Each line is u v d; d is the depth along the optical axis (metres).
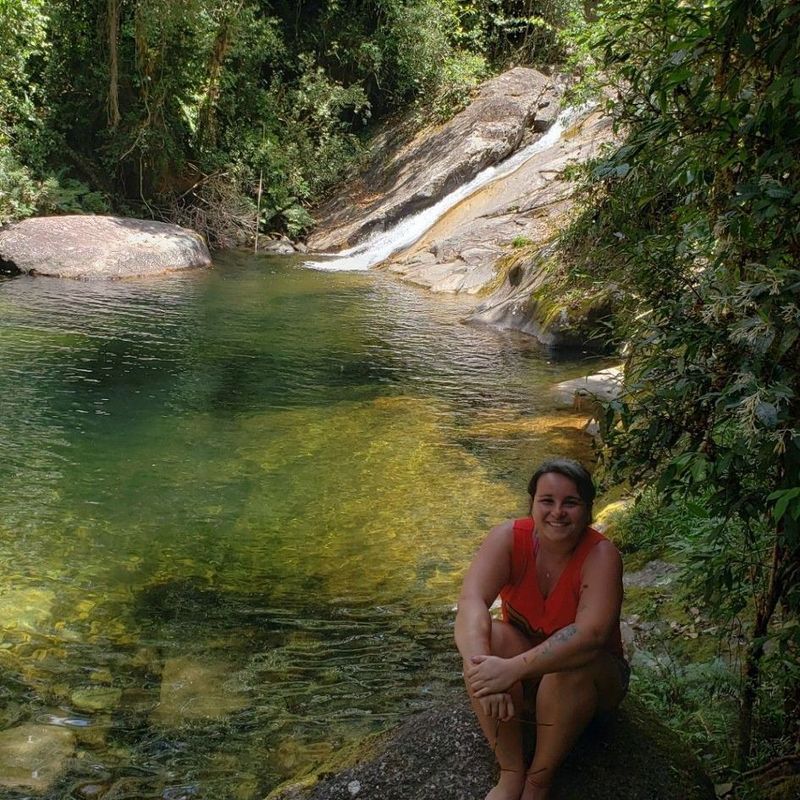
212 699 4.19
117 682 4.30
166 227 19.03
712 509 3.01
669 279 3.66
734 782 3.23
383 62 24.53
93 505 6.50
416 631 4.91
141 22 20.44
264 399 9.40
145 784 3.59
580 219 7.47
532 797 2.87
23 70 19.95
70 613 4.93
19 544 5.78
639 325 4.02
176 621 4.91
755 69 3.05
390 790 3.02
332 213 23.14
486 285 16.22
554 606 3.04
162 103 21.20
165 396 9.31
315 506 6.66
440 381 10.41
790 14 2.58
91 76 21.23
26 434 7.93
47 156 20.41
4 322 12.35
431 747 3.12
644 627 4.60
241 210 22.17
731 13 2.76
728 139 2.96
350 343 12.22
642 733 3.15
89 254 17.03
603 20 7.10
